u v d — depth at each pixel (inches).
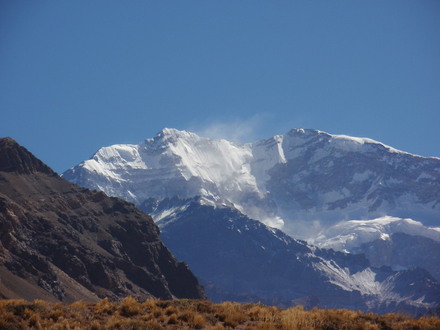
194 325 6240.2
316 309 6683.1
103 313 6496.1
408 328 6328.7
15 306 6200.8
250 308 6894.7
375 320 6481.3
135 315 6510.8
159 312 6510.8
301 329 5974.4
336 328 6141.7
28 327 5925.2
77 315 6294.3
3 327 5757.9
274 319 6378.0
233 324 6328.7
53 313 6220.5
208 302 6934.1
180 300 6963.6
